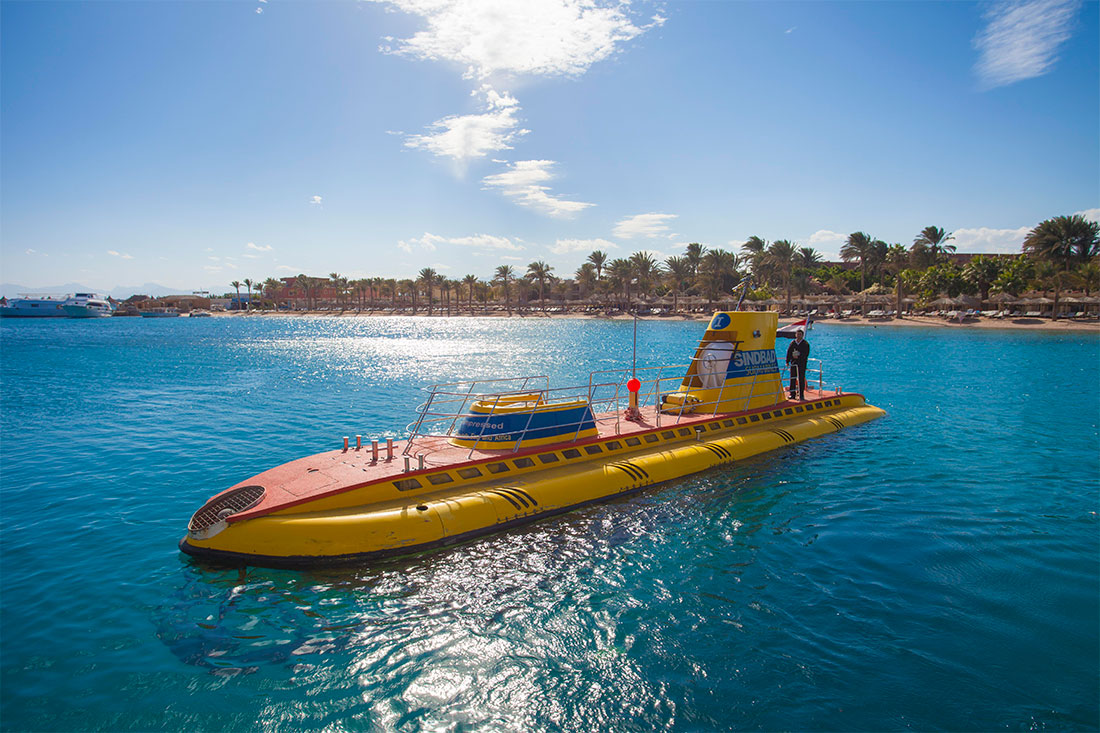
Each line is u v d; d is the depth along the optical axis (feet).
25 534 45.55
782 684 27.53
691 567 38.88
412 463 45.01
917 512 48.83
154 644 30.76
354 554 37.17
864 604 34.53
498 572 37.55
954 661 29.25
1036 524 46.57
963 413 92.48
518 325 443.32
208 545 37.96
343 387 128.26
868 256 388.16
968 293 336.08
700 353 69.31
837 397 82.99
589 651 30.07
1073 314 317.01
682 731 24.64
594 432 55.88
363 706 26.22
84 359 194.29
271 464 65.92
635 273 474.49
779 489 53.42
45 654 29.94
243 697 26.78
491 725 25.08
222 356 206.39
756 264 401.49
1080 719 25.34
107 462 66.59
